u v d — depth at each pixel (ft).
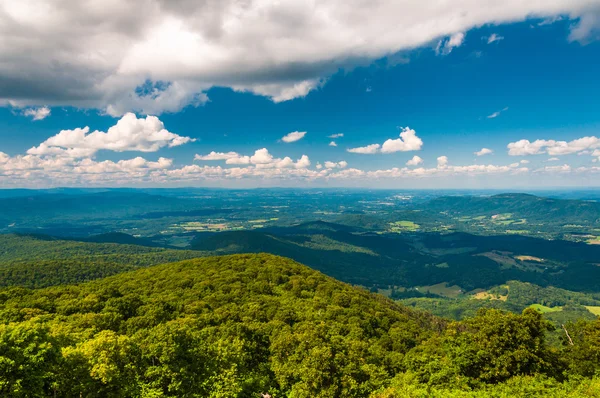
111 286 372.99
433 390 147.43
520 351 145.48
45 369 119.24
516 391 134.00
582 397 124.36
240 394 152.97
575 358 161.79
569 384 140.77
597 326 170.81
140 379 144.87
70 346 142.20
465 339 166.40
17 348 115.96
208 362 160.76
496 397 132.26
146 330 200.85
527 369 148.36
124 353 144.46
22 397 109.19
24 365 112.88
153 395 133.69
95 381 129.39
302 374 166.81
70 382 126.21
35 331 126.21
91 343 142.00
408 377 175.52
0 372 108.47
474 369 157.17
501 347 151.12
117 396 130.00
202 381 150.41
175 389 141.79
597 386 131.54
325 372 161.38
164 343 157.17
